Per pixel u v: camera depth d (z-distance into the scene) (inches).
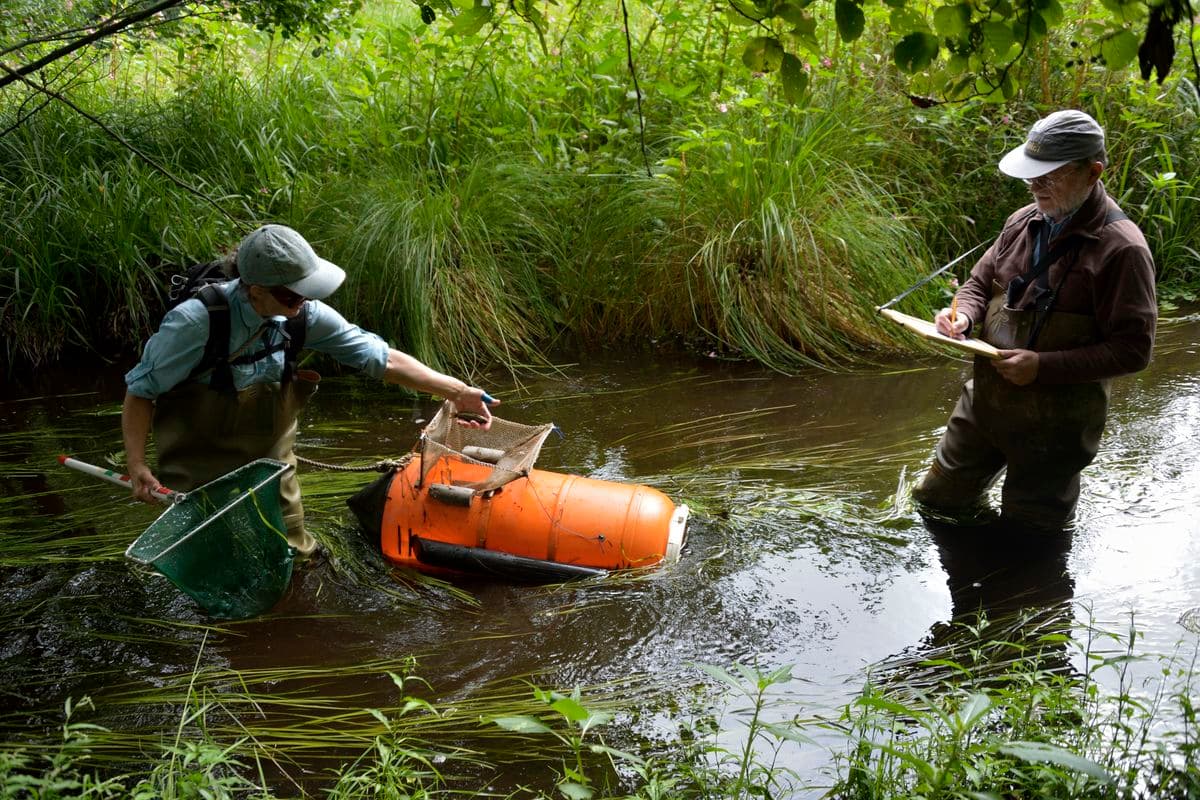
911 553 159.3
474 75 296.0
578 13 304.5
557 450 202.7
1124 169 284.8
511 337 257.4
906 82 291.4
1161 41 79.3
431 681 129.4
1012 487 161.0
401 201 253.6
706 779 108.5
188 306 128.7
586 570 149.1
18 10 231.0
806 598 147.6
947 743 106.5
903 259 263.4
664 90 273.3
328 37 229.5
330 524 167.8
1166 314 276.5
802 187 259.9
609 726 120.2
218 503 129.4
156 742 117.4
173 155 278.7
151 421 139.2
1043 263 145.1
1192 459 189.8
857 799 104.2
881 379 239.1
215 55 309.6
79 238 251.9
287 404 144.6
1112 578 150.3
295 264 123.2
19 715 122.6
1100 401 148.6
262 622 142.6
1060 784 100.5
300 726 120.4
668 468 193.5
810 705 124.0
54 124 272.2
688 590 148.3
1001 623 140.3
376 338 147.8
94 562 158.6
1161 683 123.8
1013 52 92.7
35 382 239.9
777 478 188.2
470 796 108.7
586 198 274.2
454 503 150.6
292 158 283.4
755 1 92.7
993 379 153.0
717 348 258.8
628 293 265.6
